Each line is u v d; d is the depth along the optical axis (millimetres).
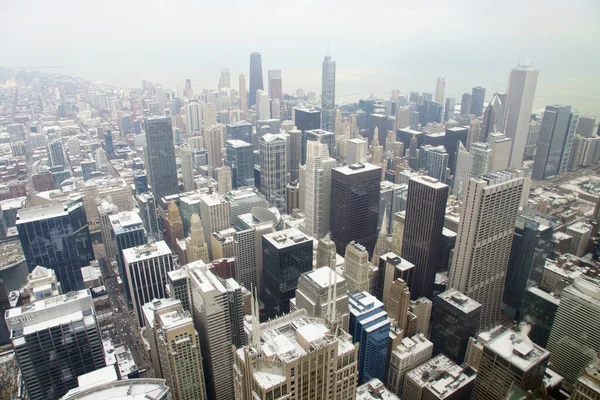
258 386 120938
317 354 125562
